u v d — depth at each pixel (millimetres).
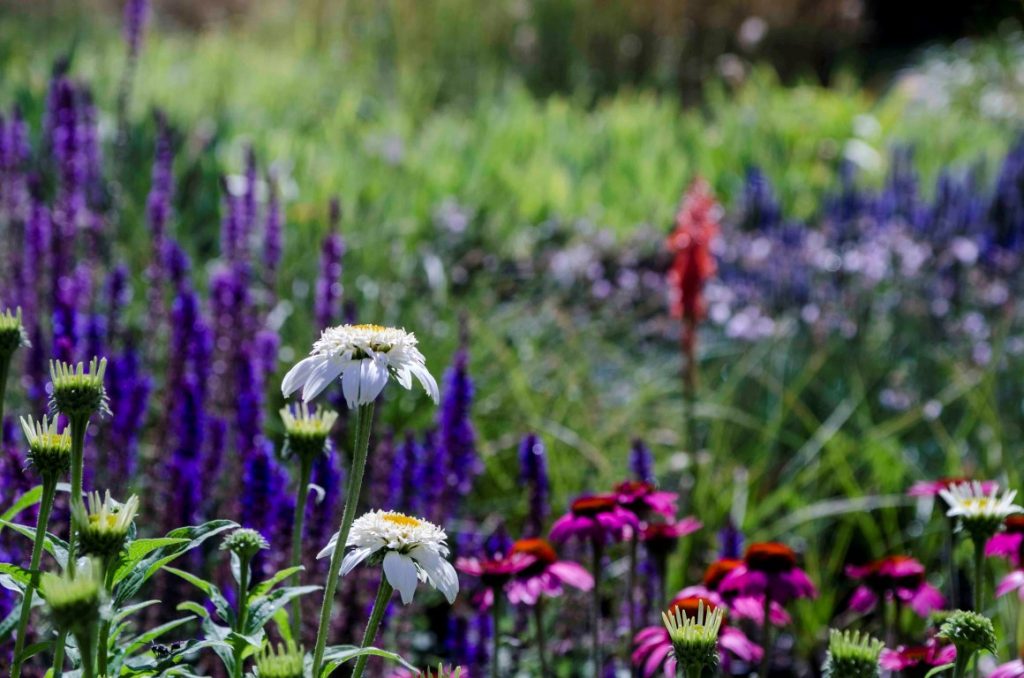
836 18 17891
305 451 2652
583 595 4520
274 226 5949
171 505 3902
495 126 11922
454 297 7328
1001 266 7551
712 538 5449
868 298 7355
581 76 15758
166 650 2439
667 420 6445
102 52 11789
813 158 12117
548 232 9156
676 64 16438
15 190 5848
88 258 5809
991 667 4273
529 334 6969
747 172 9172
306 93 12305
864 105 14445
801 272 7445
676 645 2197
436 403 2174
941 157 11789
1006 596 4527
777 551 3398
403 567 2170
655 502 3678
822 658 5152
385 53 15328
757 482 6016
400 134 11023
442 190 9352
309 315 6543
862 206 8359
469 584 4719
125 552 2141
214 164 8273
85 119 6281
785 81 17547
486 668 4000
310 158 9062
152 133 8609
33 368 4426
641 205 9914
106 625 2189
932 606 3510
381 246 7520
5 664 3082
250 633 2350
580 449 5699
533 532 4352
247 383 4336
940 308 7270
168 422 4566
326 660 2328
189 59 13148
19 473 3381
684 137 12203
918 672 3076
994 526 2879
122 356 4289
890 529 5781
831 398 6859
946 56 17984
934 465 6441
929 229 8078
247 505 3541
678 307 5645
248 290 5145
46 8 13820
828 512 5551
